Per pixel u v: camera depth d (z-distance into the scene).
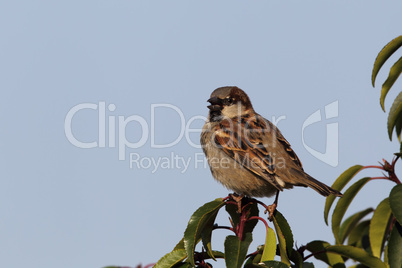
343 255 7.42
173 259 7.08
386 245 7.32
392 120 7.96
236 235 6.89
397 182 7.86
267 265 6.44
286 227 7.23
